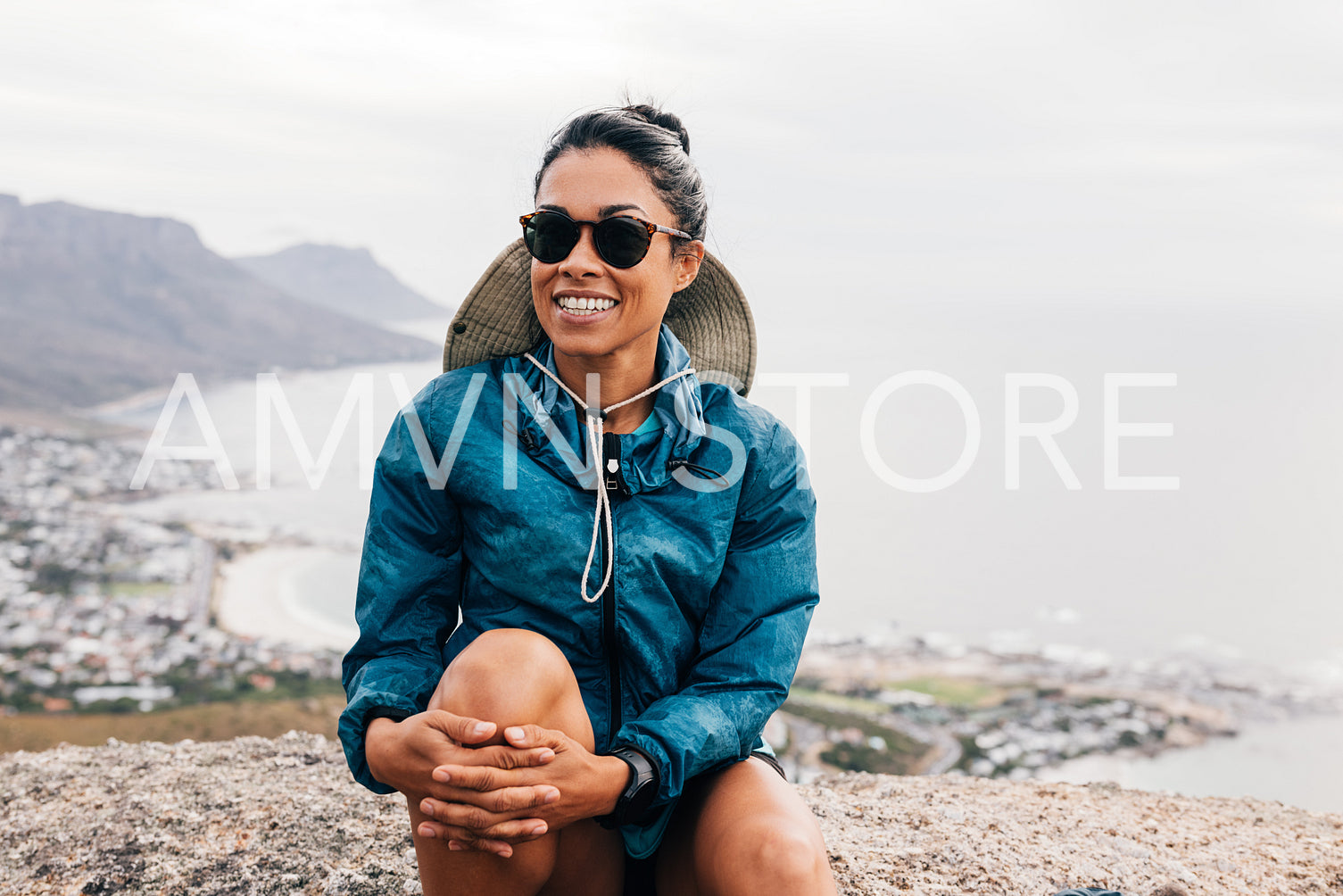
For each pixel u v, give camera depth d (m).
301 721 65.94
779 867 1.46
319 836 2.80
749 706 1.73
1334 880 2.70
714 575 1.84
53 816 2.96
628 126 1.79
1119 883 2.59
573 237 1.77
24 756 3.50
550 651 1.59
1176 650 90.00
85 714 67.69
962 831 2.91
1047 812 3.20
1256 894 2.56
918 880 2.52
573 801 1.50
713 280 2.04
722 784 1.70
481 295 1.93
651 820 1.72
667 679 1.83
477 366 1.93
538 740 1.48
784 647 1.81
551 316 1.80
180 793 3.11
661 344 1.94
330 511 177.25
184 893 2.51
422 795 1.53
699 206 1.88
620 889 1.82
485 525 1.77
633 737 1.62
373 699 1.62
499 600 1.82
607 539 1.75
